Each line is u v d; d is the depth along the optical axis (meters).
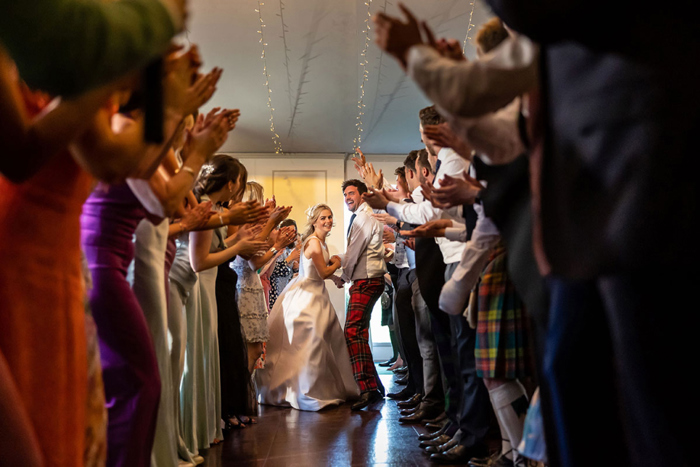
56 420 1.10
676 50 0.75
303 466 2.67
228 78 5.32
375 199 2.80
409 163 3.80
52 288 1.12
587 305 1.03
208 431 3.06
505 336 1.98
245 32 4.55
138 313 1.67
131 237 1.71
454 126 1.27
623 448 1.01
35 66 0.72
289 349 4.45
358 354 4.27
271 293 5.48
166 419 2.12
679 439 0.85
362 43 4.72
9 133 0.86
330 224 4.77
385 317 6.45
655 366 0.86
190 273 2.64
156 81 0.88
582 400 1.03
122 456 1.59
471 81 0.94
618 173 0.77
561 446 1.06
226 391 3.60
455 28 4.42
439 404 3.67
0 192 1.12
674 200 0.73
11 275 1.08
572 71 0.83
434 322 3.02
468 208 2.02
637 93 0.76
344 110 6.04
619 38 0.78
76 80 0.73
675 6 0.77
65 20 0.70
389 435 3.29
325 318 4.48
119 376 1.61
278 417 3.96
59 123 0.89
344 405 4.39
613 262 0.76
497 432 3.07
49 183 1.13
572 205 0.82
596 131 0.79
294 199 7.34
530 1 0.80
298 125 6.45
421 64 0.98
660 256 0.74
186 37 4.57
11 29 0.69
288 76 5.27
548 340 1.09
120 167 1.13
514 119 1.28
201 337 3.02
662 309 0.86
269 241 4.05
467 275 1.92
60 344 1.12
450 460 2.60
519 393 2.00
